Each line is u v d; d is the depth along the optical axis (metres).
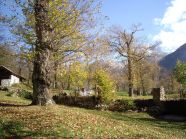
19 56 21.61
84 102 35.47
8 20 20.91
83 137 14.81
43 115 17.59
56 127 15.51
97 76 34.53
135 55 66.44
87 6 22.08
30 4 20.67
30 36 20.95
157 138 17.22
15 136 14.03
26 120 16.33
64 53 23.92
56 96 39.53
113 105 33.34
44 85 21.36
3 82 66.50
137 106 34.00
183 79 52.84
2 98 35.59
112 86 34.41
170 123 25.84
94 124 17.62
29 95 44.50
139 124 23.30
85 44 24.11
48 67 21.56
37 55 21.33
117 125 18.95
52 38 21.30
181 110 31.95
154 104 33.53
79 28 22.62
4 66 66.69
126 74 65.12
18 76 70.94
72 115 18.89
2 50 22.48
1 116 16.89
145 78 79.56
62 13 21.03
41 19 20.78
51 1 20.83
